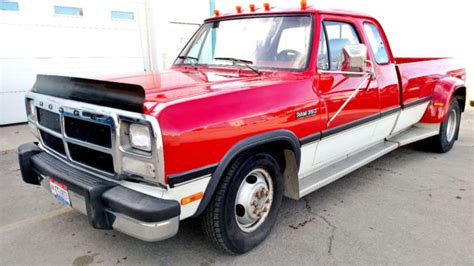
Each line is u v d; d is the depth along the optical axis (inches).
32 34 283.6
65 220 135.4
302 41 128.7
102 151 92.0
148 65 358.0
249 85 108.8
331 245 119.0
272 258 111.8
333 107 130.0
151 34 350.6
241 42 141.7
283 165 124.6
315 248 117.2
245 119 99.7
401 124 185.5
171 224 85.7
